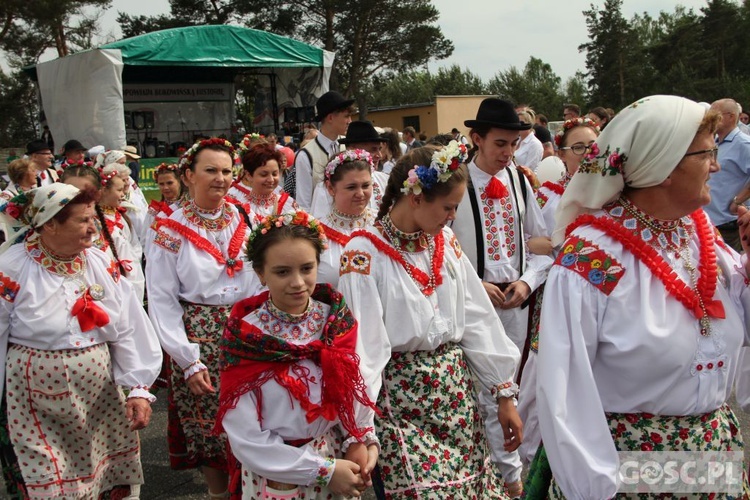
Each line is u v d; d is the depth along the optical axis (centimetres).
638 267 214
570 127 428
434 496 258
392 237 268
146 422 337
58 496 323
